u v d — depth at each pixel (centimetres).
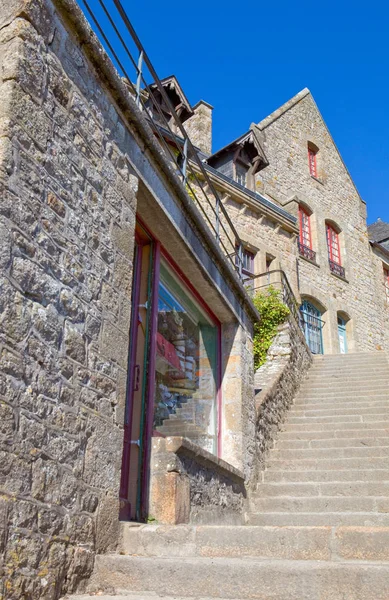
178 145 621
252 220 1481
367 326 1958
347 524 566
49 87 347
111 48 444
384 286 2148
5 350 279
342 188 2106
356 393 1005
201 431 617
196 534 382
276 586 314
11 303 288
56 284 332
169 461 453
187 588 327
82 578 327
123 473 445
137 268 520
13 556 267
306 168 1967
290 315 1135
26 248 306
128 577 336
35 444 294
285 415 928
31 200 316
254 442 704
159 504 442
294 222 1598
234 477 605
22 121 316
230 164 1533
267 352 1070
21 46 322
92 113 401
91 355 363
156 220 513
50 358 318
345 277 1945
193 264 584
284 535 374
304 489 670
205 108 1780
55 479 309
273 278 1438
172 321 584
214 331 700
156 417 513
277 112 1941
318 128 2098
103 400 371
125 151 448
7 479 270
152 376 496
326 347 1773
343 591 302
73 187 364
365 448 738
